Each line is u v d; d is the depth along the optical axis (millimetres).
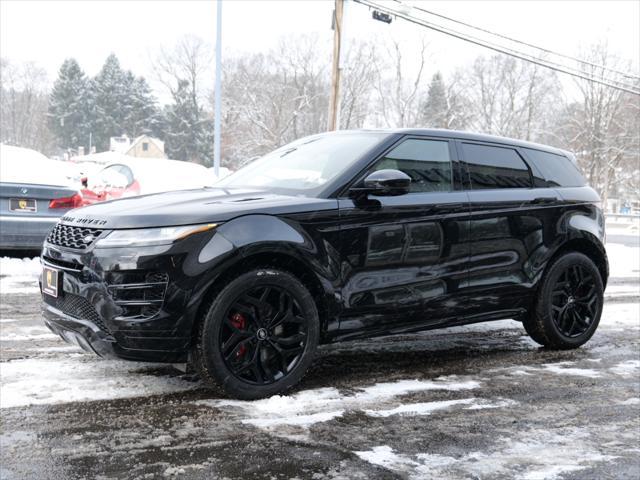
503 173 4934
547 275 5086
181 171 11633
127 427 3305
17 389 3814
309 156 4629
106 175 11414
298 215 3842
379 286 4137
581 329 5359
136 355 3527
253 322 3738
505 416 3660
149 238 3504
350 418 3541
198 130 80188
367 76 57125
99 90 102250
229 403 3686
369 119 59656
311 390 3986
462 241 4512
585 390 4203
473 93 62312
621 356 5164
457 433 3381
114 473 2803
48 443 3086
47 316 3920
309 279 3959
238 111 62938
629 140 53844
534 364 4828
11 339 4988
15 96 103125
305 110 61875
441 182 4547
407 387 4129
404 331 4344
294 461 2975
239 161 63250
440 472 2906
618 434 3441
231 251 3566
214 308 3578
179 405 3637
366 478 2824
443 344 5363
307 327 3875
